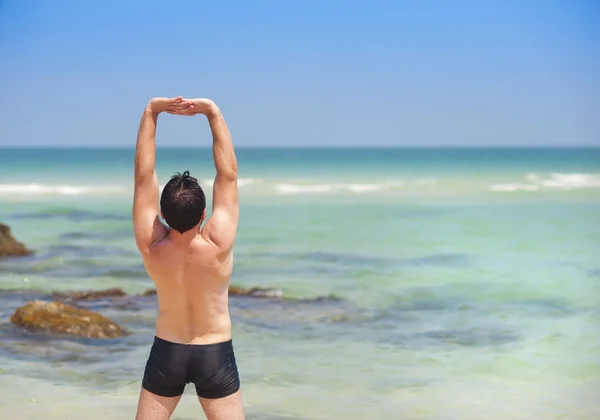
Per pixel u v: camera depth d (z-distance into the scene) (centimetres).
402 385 630
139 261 1320
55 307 823
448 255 1379
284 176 3666
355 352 734
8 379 643
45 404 579
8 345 748
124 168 4091
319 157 6512
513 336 798
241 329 829
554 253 1398
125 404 582
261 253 1401
